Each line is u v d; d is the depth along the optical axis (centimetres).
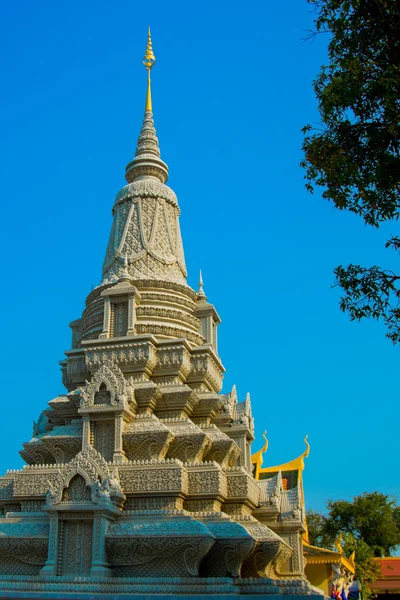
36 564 2442
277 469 4547
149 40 4291
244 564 2561
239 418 3200
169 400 2914
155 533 2328
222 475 2630
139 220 3606
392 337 1798
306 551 4525
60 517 2408
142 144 3956
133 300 3162
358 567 6606
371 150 1706
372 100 1700
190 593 2206
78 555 2361
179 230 3781
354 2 1633
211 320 3494
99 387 2769
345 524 8338
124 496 2486
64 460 2791
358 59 1703
